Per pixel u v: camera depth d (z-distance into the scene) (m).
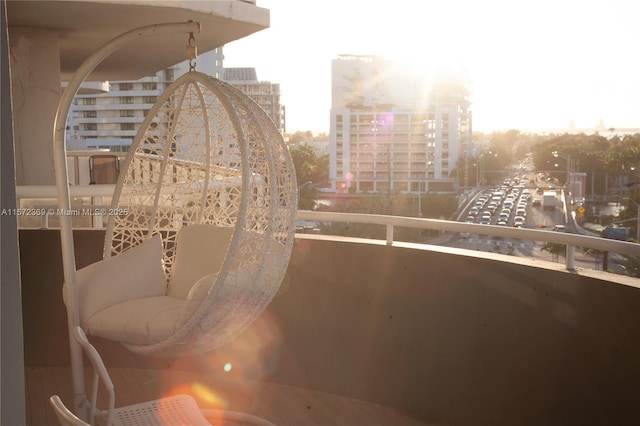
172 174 3.32
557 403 2.44
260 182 2.49
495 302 2.65
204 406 3.06
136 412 2.23
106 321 2.45
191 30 2.56
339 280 3.15
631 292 2.14
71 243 2.47
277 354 3.34
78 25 5.27
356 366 3.12
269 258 2.42
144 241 2.96
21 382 1.16
